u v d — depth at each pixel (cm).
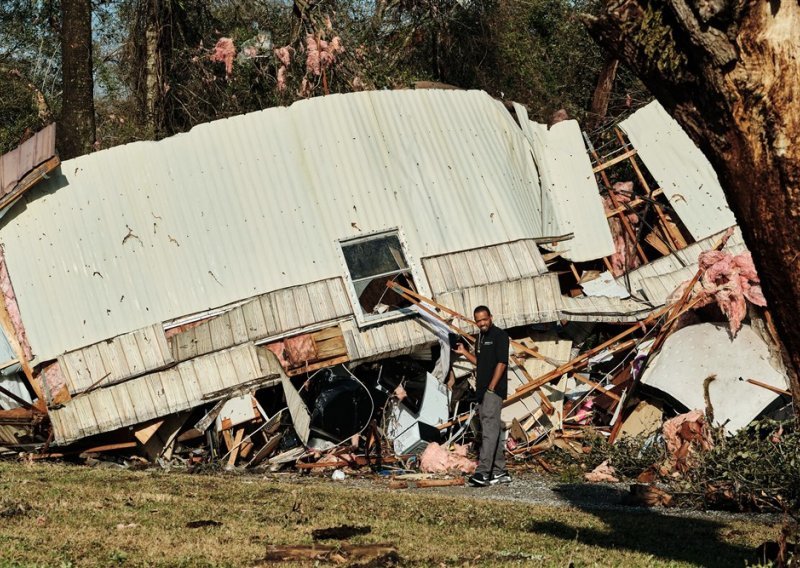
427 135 1894
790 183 590
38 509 955
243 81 2962
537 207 1978
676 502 1271
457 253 1814
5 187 1698
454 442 1711
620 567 768
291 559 761
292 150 1820
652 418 1655
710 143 625
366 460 1642
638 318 1830
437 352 1788
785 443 1288
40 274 1717
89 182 1762
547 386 1762
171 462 1695
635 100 2889
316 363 1717
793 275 604
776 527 1066
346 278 1758
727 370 1617
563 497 1310
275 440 1650
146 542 809
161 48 2928
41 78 3181
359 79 2761
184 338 1709
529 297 1798
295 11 2873
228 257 1755
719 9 582
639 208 2109
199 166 1794
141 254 1742
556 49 3347
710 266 1703
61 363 1692
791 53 581
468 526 979
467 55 3278
